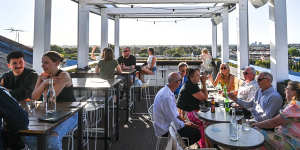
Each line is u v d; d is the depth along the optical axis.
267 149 2.29
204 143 2.76
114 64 4.41
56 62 2.21
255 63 5.17
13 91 2.40
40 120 1.51
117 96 3.36
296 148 1.95
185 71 4.43
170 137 1.87
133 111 5.01
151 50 6.71
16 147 1.41
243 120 2.18
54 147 1.90
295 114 1.94
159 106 2.45
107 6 7.75
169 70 9.21
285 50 3.83
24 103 2.09
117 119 3.31
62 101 2.21
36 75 2.54
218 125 2.15
